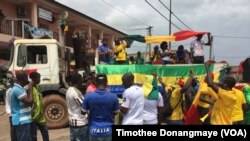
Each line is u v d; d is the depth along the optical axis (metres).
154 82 6.99
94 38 36.47
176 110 7.77
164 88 9.21
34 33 22.69
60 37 14.34
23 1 24.78
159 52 11.91
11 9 24.89
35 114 8.16
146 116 6.57
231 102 6.21
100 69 9.68
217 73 10.24
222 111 6.27
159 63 11.00
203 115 7.70
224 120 6.25
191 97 8.30
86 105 5.98
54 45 12.37
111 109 5.99
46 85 12.24
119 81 9.60
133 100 6.12
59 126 12.18
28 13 25.86
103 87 6.00
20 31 24.20
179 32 11.69
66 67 13.35
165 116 7.79
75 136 6.88
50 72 12.31
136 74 9.58
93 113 5.93
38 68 12.22
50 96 12.19
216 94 6.43
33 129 8.19
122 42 12.17
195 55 11.25
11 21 23.33
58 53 12.72
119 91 9.57
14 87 6.75
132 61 12.42
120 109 6.16
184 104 8.34
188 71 9.99
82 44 14.03
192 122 7.41
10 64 12.10
